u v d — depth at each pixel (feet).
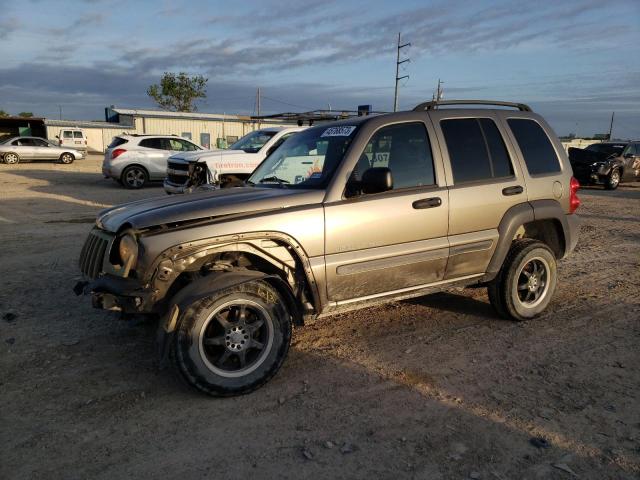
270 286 11.89
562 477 8.89
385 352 14.06
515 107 17.34
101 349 14.03
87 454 9.50
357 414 10.91
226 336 11.44
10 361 13.23
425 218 13.88
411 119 14.35
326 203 12.66
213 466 9.19
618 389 12.03
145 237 11.13
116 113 148.25
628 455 9.49
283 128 36.91
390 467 9.16
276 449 9.69
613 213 41.42
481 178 15.12
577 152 64.39
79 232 30.37
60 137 130.00
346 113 22.88
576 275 22.04
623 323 16.34
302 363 13.35
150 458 9.41
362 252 13.08
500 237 15.30
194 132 146.20
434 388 12.05
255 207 12.05
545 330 15.72
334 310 13.29
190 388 11.25
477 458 9.41
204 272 12.15
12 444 9.76
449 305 18.02
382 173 12.09
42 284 19.74
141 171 57.00
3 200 44.98
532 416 10.83
